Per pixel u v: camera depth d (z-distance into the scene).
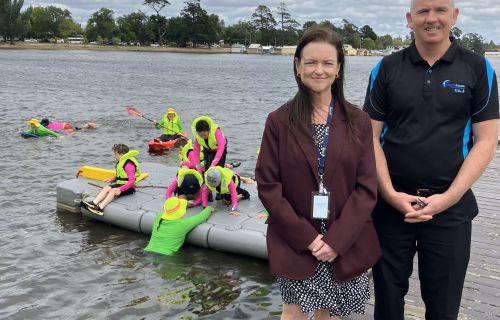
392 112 2.47
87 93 24.09
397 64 2.46
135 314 4.31
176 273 5.12
